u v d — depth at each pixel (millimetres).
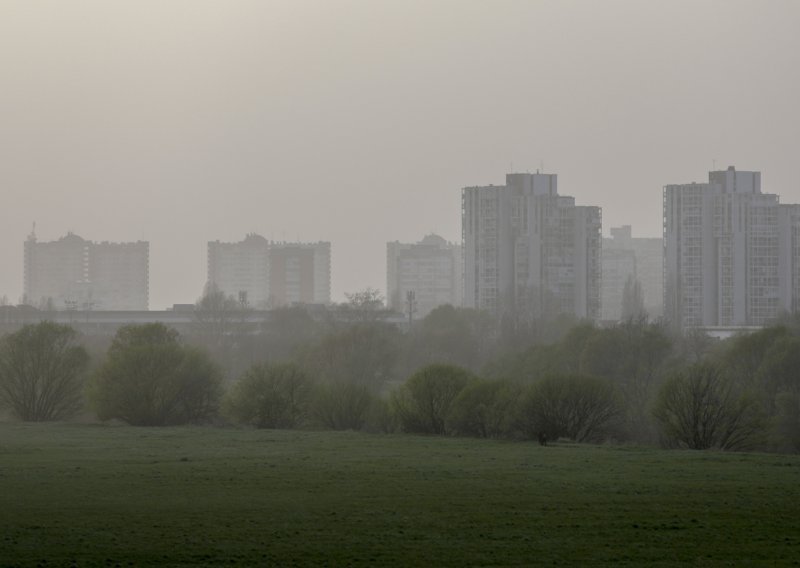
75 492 172250
